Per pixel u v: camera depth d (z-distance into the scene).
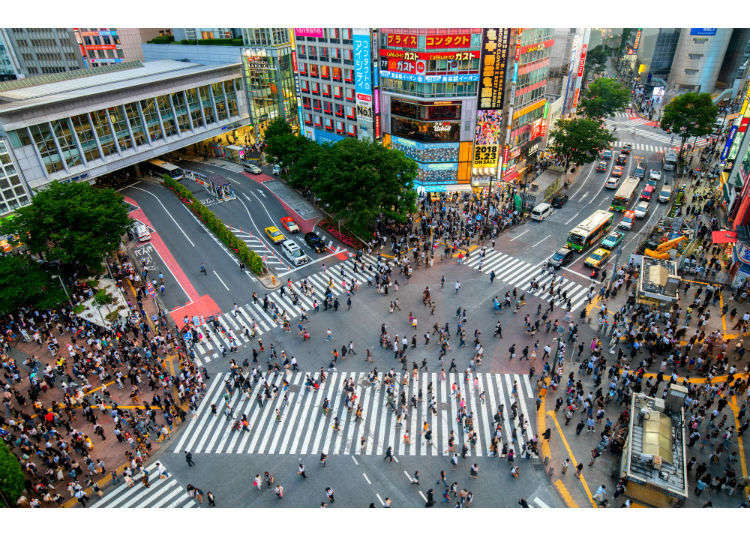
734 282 49.34
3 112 62.12
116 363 42.78
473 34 62.59
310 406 38.78
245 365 41.44
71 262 54.41
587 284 52.44
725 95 114.50
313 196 74.12
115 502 31.91
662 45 125.12
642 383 38.81
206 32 106.94
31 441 36.06
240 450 35.47
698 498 30.28
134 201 78.25
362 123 77.12
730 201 60.66
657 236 57.50
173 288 54.97
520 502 30.44
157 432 36.81
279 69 96.88
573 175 81.56
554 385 38.78
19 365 43.75
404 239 60.81
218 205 74.94
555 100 94.19
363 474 33.19
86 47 124.06
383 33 67.62
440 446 35.00
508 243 61.22
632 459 30.34
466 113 68.31
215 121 95.25
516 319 47.38
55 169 71.00
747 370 38.69
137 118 81.88
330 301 50.03
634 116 115.75
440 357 42.81
